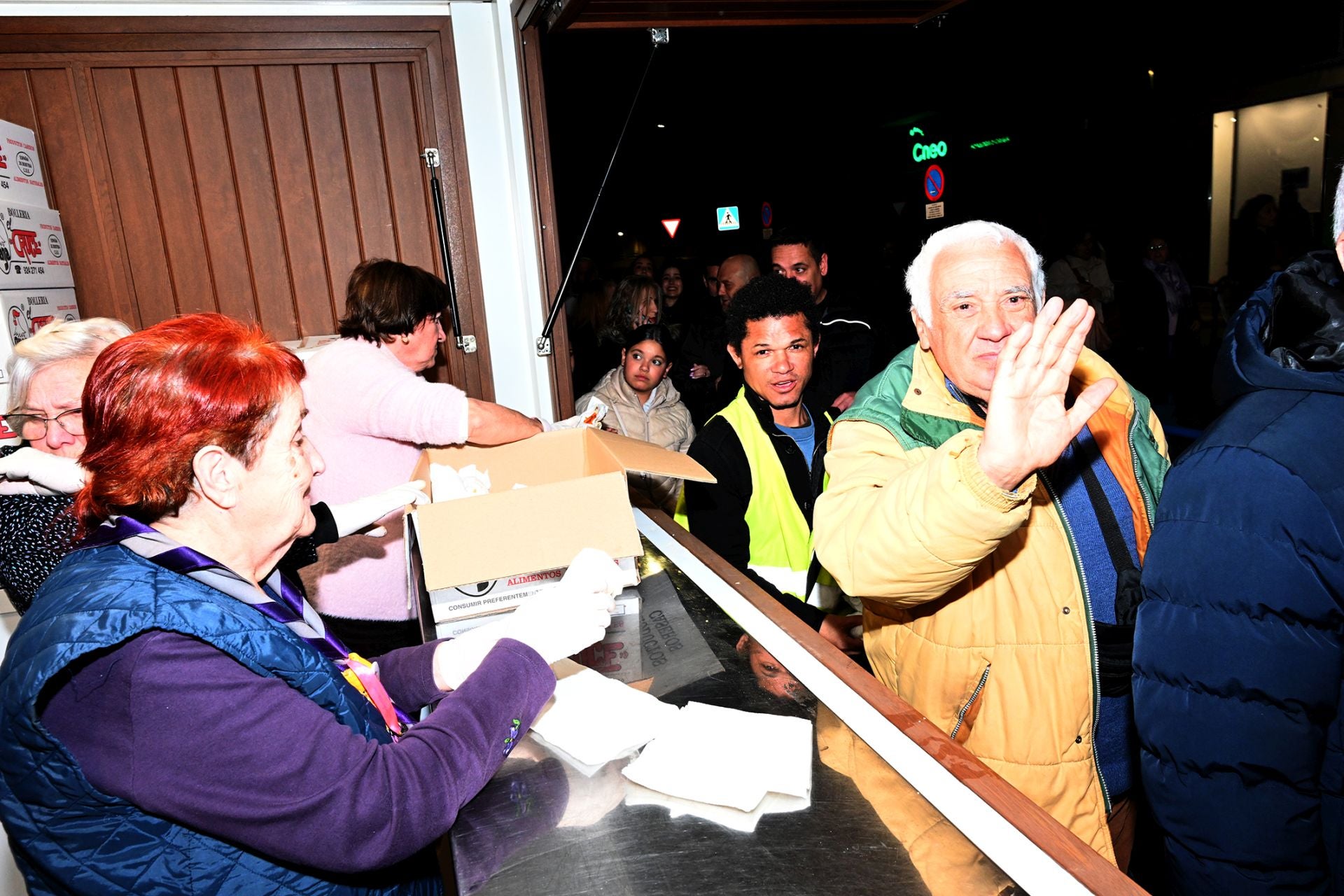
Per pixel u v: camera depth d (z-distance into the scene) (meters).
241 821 0.60
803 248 2.67
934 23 2.27
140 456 0.65
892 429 1.09
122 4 2.53
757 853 0.63
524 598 1.11
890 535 0.91
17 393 1.28
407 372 1.71
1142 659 0.84
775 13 2.08
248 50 2.64
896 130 6.27
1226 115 5.09
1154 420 1.21
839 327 2.59
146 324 2.69
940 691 1.09
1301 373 0.76
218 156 2.68
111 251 2.63
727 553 1.66
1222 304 5.06
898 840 0.63
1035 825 0.63
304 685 0.67
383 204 2.82
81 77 2.54
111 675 0.60
